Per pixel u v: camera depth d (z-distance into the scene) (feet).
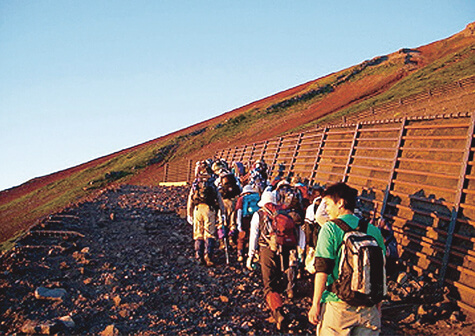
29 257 23.03
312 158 36.32
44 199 220.43
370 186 25.22
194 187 24.35
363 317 9.23
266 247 16.92
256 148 57.93
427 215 19.02
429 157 20.61
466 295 15.64
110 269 22.02
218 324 15.78
